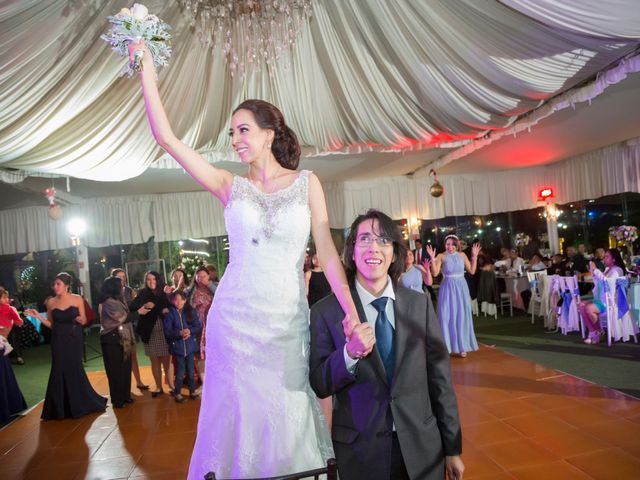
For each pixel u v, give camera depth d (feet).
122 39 4.48
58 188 31.83
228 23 16.52
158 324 18.84
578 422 12.61
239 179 4.77
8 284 38.29
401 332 5.27
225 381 4.49
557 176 37.81
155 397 18.97
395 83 19.03
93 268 39.73
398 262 5.64
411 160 32.42
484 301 33.22
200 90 18.80
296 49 18.12
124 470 12.28
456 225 42.16
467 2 14.65
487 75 17.49
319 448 4.83
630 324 21.40
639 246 29.19
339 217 38.42
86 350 31.81
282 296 4.55
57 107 16.06
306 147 24.38
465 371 18.69
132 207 37.14
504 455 11.10
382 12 15.96
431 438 5.09
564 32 14.52
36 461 13.41
